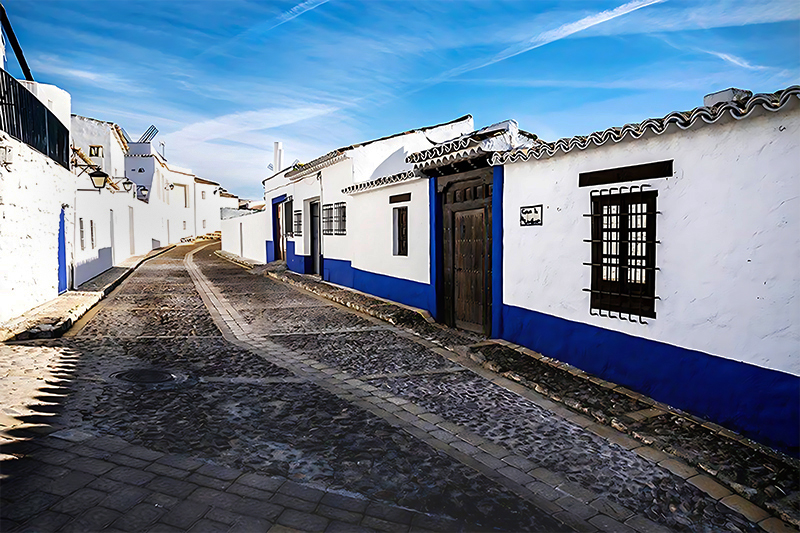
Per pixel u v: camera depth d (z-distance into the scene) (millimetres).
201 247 38125
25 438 4145
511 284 7883
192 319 9945
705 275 4902
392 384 6160
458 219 9367
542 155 6918
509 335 7980
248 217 27297
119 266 20422
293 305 11969
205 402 5246
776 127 4266
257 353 7426
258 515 3268
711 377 4863
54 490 3400
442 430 4824
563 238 6758
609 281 6086
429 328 9328
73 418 4629
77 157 14008
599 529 3334
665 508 3588
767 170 4344
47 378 5719
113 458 3900
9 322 8172
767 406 4367
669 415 5031
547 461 4246
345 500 3510
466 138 9984
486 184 8508
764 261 4387
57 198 11430
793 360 4184
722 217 4730
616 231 5938
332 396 5629
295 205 19078
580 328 6520
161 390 5559
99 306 11164
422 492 3672
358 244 13508
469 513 3436
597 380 6090
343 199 14570
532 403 5586
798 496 3596
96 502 3293
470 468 4074
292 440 4426
